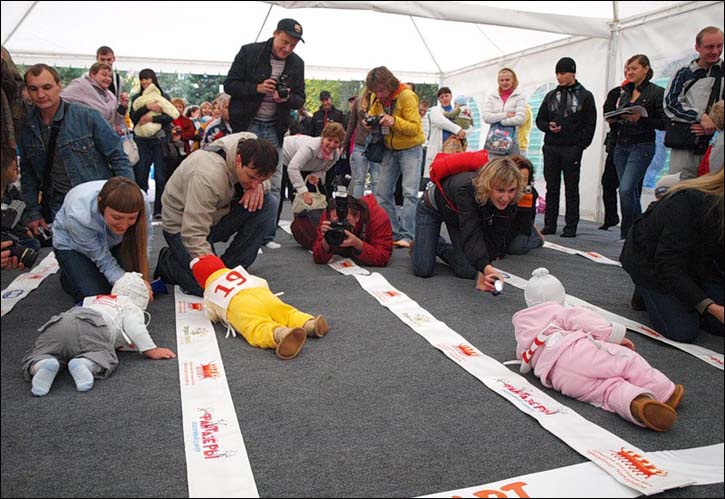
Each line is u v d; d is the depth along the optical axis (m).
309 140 4.65
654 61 5.31
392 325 2.79
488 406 1.94
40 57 5.28
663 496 1.45
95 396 1.98
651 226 2.52
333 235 3.84
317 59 8.01
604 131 6.21
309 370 2.24
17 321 2.73
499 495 1.43
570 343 2.02
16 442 1.67
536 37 6.72
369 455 1.63
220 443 1.66
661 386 1.89
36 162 3.22
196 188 2.91
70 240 2.78
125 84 5.90
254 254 3.58
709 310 2.30
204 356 2.36
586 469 1.55
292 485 1.48
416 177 4.73
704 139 3.37
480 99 8.16
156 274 3.36
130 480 1.49
